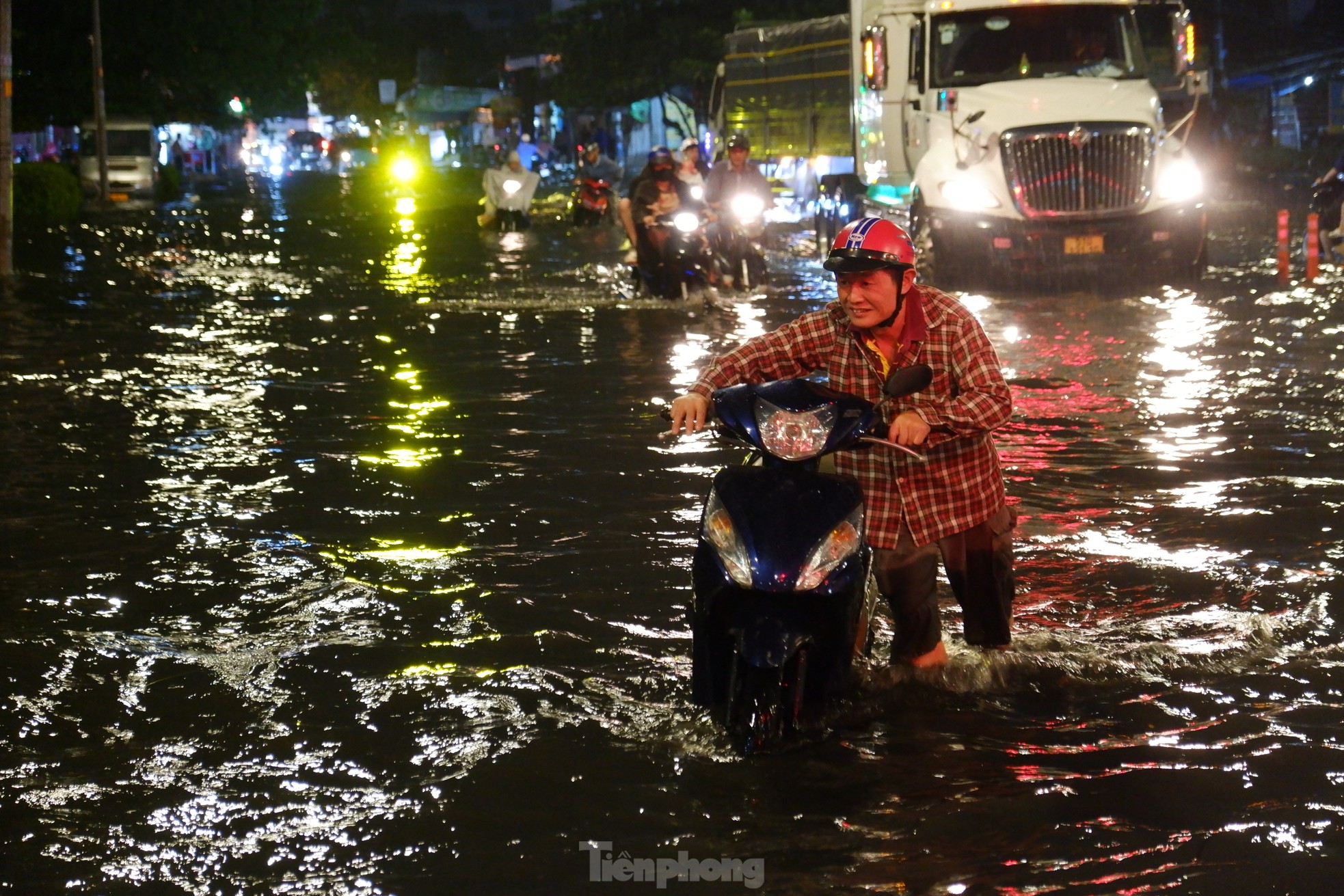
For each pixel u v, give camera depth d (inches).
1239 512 416.8
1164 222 979.9
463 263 1296.8
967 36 1074.7
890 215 1159.6
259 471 488.1
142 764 261.7
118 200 2765.7
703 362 700.0
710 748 265.1
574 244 1509.6
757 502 267.7
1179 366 661.9
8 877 222.1
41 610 346.6
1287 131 2496.3
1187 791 245.8
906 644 295.0
